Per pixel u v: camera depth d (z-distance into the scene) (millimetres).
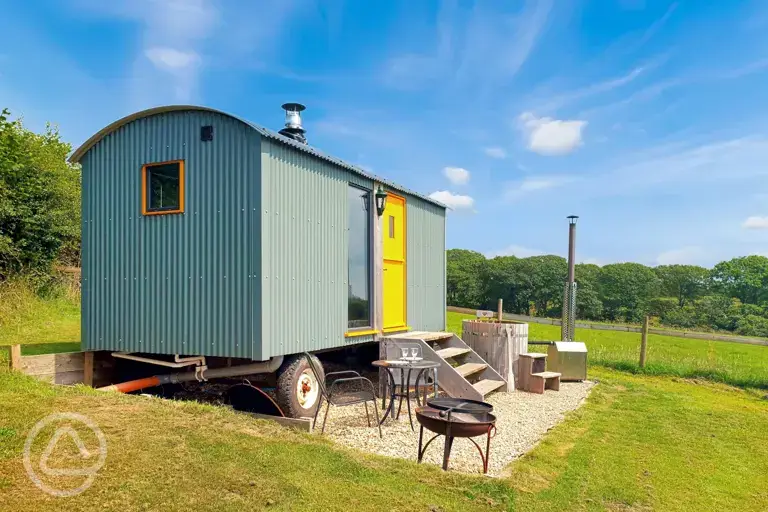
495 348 8562
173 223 6297
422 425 4410
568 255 11281
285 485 3469
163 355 6852
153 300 6395
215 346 5957
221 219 5988
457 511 3379
